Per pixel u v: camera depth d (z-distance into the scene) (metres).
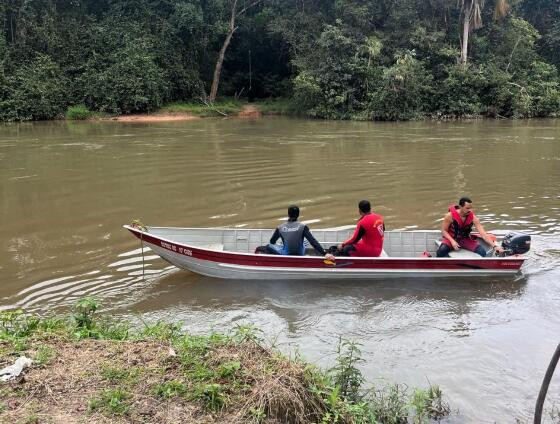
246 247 8.31
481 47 33.91
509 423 4.34
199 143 20.94
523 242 7.68
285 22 34.97
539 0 37.12
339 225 10.03
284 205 11.48
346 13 33.22
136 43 34.03
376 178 14.10
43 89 30.91
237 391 3.68
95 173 14.84
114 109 32.50
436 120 30.80
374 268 7.40
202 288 7.27
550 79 33.47
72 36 34.12
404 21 33.38
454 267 7.44
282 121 30.92
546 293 7.01
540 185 13.13
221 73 39.69
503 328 6.05
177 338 4.73
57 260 8.21
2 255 8.41
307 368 4.13
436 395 4.64
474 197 12.04
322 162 16.48
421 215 10.70
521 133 23.75
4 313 5.19
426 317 6.38
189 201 11.80
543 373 5.09
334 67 31.86
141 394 3.64
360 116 31.09
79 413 3.43
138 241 9.10
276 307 6.70
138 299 6.90
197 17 34.69
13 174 14.68
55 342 4.47
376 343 5.75
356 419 3.85
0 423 3.30
